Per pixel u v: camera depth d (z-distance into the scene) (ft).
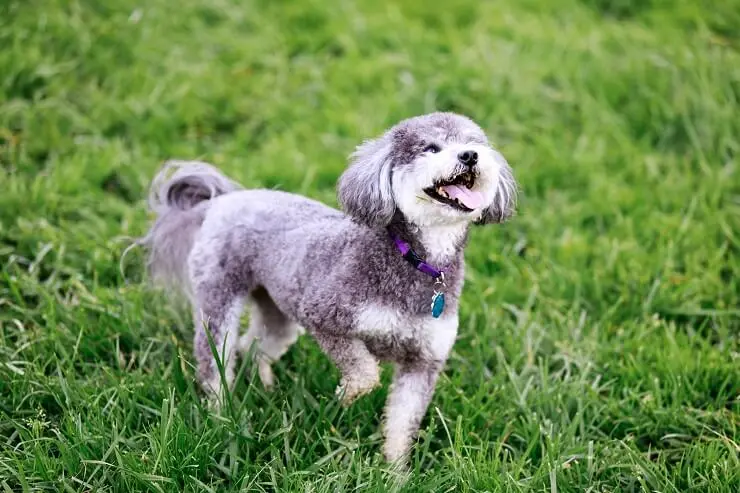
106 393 11.36
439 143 10.78
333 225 11.43
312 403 11.71
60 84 19.45
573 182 18.20
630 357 13.05
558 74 21.26
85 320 13.16
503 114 19.89
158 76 20.62
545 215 16.99
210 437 10.66
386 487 10.10
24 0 21.62
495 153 11.46
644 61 21.52
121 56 20.93
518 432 11.73
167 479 9.83
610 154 19.03
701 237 16.12
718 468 10.83
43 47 20.48
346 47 22.62
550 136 19.56
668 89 20.68
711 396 12.78
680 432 11.91
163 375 12.05
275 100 20.34
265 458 10.94
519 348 13.42
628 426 12.09
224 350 11.14
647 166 18.51
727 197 17.53
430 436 11.13
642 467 10.91
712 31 24.11
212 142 19.20
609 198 17.42
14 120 18.34
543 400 12.12
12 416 11.30
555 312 14.23
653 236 16.51
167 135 19.02
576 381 12.52
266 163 17.72
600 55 21.93
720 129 19.35
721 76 20.85
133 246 13.71
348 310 10.69
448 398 12.14
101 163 17.35
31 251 14.94
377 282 10.63
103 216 16.37
